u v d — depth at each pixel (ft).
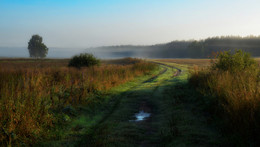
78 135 17.08
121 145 14.10
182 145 13.42
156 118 22.33
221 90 23.48
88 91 33.09
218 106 20.18
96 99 30.91
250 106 15.66
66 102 25.53
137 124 20.04
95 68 55.52
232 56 36.52
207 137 14.66
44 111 19.44
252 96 16.37
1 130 14.70
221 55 37.96
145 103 30.40
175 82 47.24
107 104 29.96
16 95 20.54
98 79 42.01
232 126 15.24
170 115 22.12
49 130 17.72
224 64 36.50
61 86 29.84
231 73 32.01
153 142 15.05
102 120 22.08
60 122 19.84
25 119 16.47
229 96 19.63
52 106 22.58
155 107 27.71
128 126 18.79
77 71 47.09
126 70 63.57
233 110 16.46
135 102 30.91
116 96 35.32
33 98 20.84
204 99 24.47
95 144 14.17
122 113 24.54
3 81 26.50
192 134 15.34
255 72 30.30
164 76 65.98
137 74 66.74
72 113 22.86
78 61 65.46
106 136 16.01
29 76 32.40
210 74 34.53
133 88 43.83
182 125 17.95
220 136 14.62
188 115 20.92
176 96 31.01
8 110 16.81
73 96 27.86
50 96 24.89
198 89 30.45
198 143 13.67
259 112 14.65
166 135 15.75
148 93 37.09
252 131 13.60
